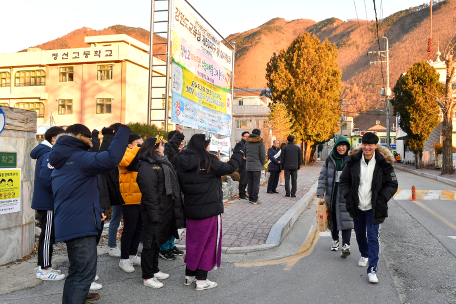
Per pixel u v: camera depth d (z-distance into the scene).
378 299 3.74
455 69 21.52
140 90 36.50
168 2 9.80
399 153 51.22
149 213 3.99
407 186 15.95
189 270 4.09
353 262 5.04
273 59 38.53
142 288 4.05
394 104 31.36
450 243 6.05
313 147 40.91
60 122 35.91
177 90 10.30
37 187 4.24
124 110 34.44
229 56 15.05
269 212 8.23
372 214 4.30
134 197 4.56
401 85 29.03
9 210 4.84
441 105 21.81
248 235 6.21
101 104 35.03
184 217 4.14
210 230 4.04
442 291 3.95
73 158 3.18
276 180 11.98
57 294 3.82
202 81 12.19
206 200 3.99
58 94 36.12
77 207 3.14
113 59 34.41
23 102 37.00
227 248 5.47
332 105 35.62
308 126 33.62
